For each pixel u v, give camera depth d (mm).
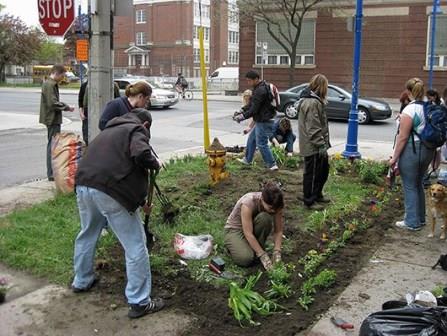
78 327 3947
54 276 4801
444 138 6109
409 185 6270
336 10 31016
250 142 9562
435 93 7902
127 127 4062
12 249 5348
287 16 29891
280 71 33344
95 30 6852
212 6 52094
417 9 28844
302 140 6891
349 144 10766
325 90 6898
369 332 3211
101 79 6926
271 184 5023
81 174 4074
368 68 30625
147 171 4141
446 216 5949
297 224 6312
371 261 5305
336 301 4371
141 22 75750
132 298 4078
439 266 5156
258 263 5105
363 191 8055
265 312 4102
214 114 22203
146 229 5090
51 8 6645
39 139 14609
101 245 5375
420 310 3240
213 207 6820
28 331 3887
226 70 55188
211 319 4059
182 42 73188
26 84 56812
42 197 7598
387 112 19281
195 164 9492
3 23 57781
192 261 5113
